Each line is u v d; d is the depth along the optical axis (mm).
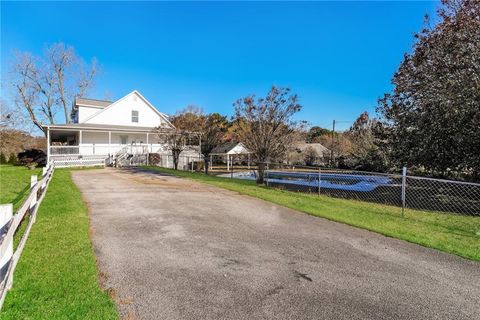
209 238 5328
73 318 2816
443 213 7770
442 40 10000
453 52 9430
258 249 4844
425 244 5168
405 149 10836
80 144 23547
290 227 6156
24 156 25547
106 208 7523
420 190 9695
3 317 2768
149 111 29359
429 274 4027
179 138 21891
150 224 6129
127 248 4727
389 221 6699
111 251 4582
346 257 4578
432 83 10039
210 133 29422
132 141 27719
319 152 36781
